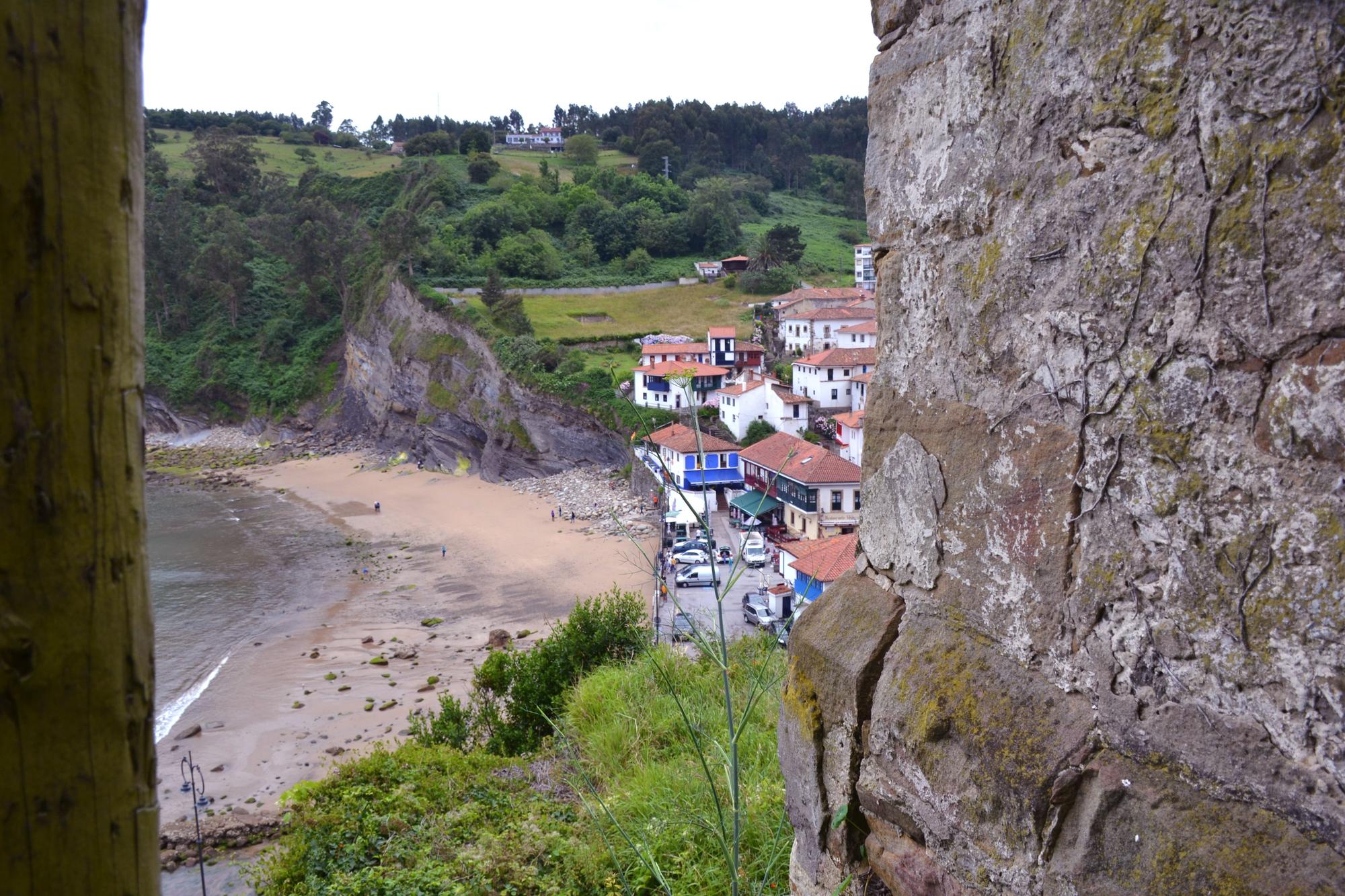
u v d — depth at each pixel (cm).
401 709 2372
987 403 235
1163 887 178
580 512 4531
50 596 105
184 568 3875
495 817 689
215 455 6750
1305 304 157
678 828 521
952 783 236
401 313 6525
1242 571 169
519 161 11794
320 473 6056
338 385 7238
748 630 1862
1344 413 151
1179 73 178
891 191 276
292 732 2239
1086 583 203
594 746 759
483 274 7344
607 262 8594
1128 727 193
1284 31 158
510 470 5525
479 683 1248
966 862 233
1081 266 203
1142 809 188
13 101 100
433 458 6056
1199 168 175
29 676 104
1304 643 158
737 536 2980
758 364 5562
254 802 1862
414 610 3275
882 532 285
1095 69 197
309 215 8194
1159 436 185
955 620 252
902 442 272
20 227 101
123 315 112
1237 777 171
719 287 7831
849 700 279
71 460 106
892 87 273
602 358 5919
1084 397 203
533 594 3378
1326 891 152
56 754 107
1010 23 223
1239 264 168
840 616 297
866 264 7712
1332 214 152
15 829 104
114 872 113
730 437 4569
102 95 108
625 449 4934
